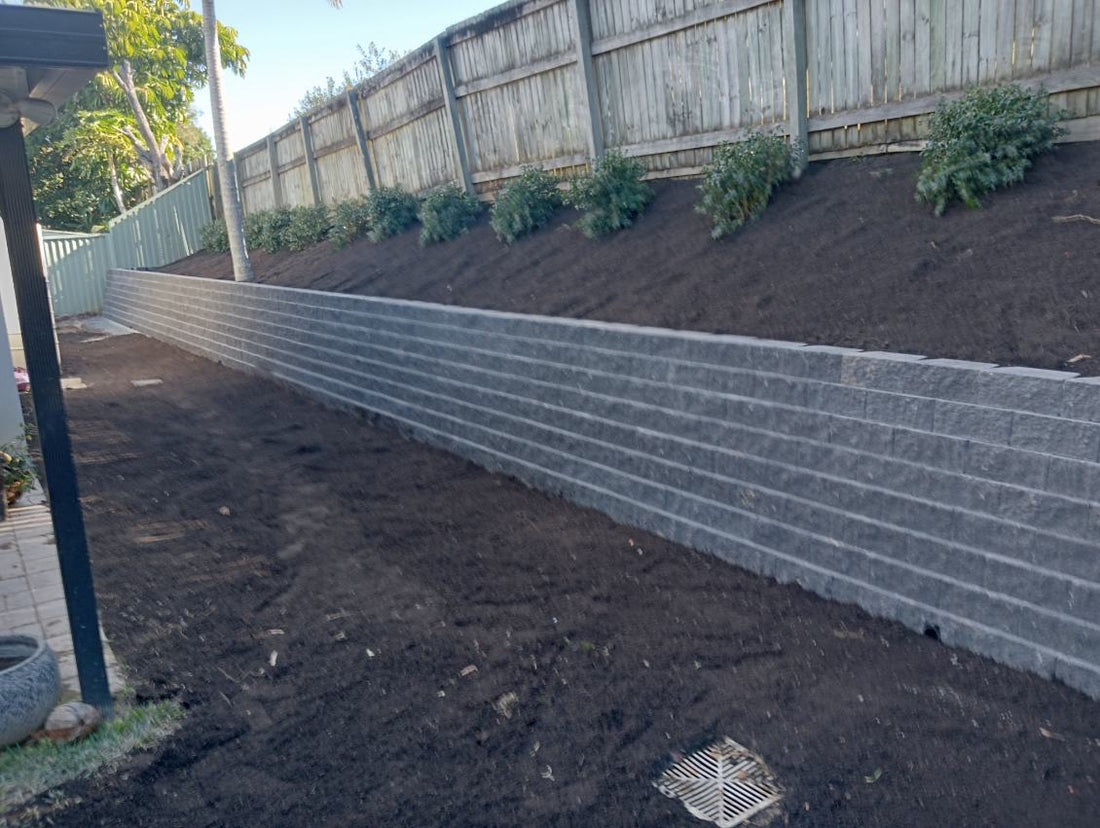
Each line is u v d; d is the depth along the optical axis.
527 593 5.64
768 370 5.20
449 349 8.23
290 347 11.74
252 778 3.84
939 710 4.09
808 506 5.13
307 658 4.90
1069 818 3.41
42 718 3.93
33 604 5.28
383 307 9.23
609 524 6.55
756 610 5.13
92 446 9.27
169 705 4.30
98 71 3.66
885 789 3.66
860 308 5.43
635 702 4.41
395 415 9.43
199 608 5.48
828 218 6.63
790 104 7.40
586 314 7.04
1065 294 4.69
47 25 3.46
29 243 3.77
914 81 6.63
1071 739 3.79
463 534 6.65
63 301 21.88
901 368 4.50
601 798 3.72
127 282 19.62
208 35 13.40
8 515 6.95
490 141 10.99
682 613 5.21
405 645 5.04
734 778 3.82
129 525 6.88
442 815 3.63
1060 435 3.90
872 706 4.18
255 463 8.62
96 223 28.09
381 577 5.97
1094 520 3.83
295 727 4.23
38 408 3.83
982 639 4.36
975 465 4.25
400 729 4.22
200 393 12.18
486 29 10.42
